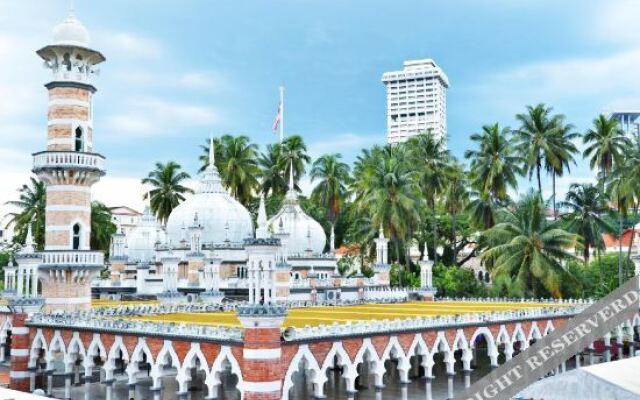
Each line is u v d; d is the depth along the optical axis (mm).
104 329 47062
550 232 83625
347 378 42344
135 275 96375
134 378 45219
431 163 111688
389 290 87750
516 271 87125
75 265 57062
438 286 100438
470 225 111812
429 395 48156
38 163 58344
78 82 59469
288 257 95312
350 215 122125
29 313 53281
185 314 58375
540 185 102062
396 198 96812
